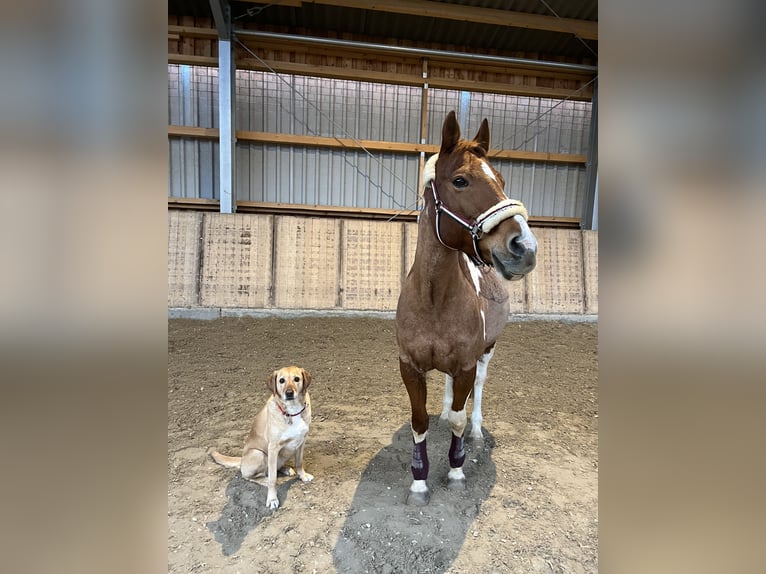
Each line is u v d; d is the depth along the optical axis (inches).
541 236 255.8
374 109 265.1
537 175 284.8
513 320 237.1
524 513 78.6
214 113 252.1
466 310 72.7
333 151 262.5
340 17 245.3
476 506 80.0
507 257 58.6
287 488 83.7
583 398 140.5
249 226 229.8
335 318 220.8
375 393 138.2
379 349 182.5
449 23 251.0
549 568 65.8
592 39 257.3
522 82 278.4
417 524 74.0
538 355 186.5
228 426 111.7
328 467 92.4
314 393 136.7
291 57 254.7
